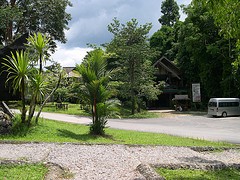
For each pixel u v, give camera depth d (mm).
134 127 19062
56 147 9656
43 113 28109
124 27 30844
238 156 9578
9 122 12102
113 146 10281
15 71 12461
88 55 15414
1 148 9227
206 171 7320
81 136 12734
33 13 35094
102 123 13797
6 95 13453
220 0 5754
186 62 42688
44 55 12836
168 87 42531
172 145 10891
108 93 13742
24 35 13750
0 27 27672
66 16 37062
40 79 12430
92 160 7988
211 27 35500
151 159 8383
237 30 6230
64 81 14711
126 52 29047
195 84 37562
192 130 17609
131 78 29797
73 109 34688
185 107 38188
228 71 34000
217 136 14930
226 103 28469
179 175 6738
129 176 6480
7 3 33094
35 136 11680
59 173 6590
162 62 43719
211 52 33625
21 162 7180
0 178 5895
